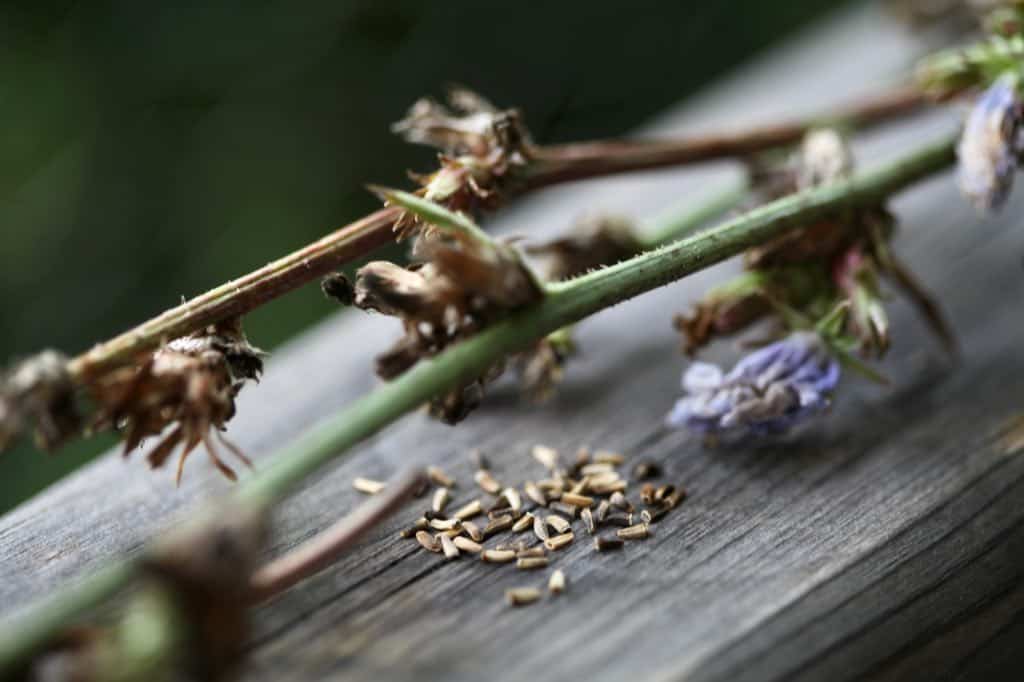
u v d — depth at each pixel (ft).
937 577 0.62
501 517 0.65
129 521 0.66
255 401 0.76
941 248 0.83
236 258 1.39
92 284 1.39
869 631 0.60
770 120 1.02
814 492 0.66
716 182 0.92
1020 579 0.63
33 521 0.66
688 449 0.69
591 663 0.57
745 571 0.61
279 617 0.60
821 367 0.68
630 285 0.62
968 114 0.73
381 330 0.82
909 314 0.79
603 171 0.73
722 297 0.70
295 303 1.32
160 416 0.59
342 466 0.69
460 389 0.64
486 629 0.59
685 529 0.64
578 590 0.61
